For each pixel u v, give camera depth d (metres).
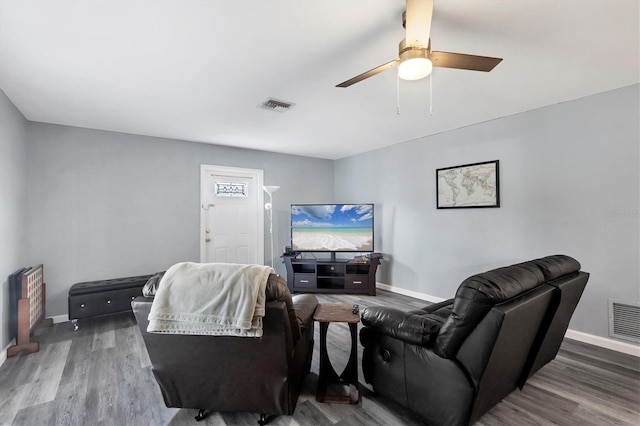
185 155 4.39
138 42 1.91
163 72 2.31
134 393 2.07
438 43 1.97
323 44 1.96
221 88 2.61
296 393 1.88
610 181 2.68
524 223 3.25
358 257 4.83
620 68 2.29
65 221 3.51
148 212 4.06
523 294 1.57
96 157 3.71
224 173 4.77
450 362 1.55
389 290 4.85
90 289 3.23
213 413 1.87
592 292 2.78
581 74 2.39
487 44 1.98
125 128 3.72
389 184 4.84
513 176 3.33
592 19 1.72
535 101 2.95
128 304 3.41
